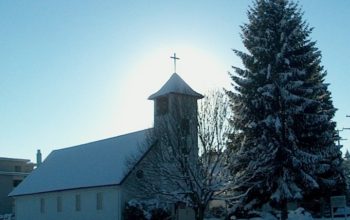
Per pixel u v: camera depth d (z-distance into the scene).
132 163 40.78
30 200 53.41
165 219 38.88
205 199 32.19
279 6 37.88
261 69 37.09
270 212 38.28
